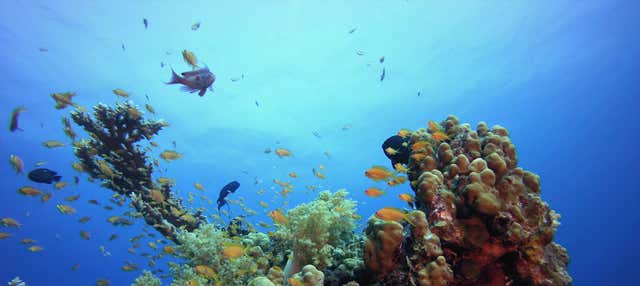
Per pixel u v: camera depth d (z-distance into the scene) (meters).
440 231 3.94
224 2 20.94
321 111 32.03
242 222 9.10
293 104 30.70
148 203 8.30
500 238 3.85
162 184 8.91
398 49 25.98
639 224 47.25
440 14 22.95
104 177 8.43
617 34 26.59
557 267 3.98
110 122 8.05
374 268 3.83
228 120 30.58
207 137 32.12
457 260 4.00
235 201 10.02
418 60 27.16
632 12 24.05
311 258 4.81
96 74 23.75
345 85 29.33
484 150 4.95
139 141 8.55
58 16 19.17
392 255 3.76
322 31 24.09
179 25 21.58
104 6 19.14
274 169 38.78
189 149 33.28
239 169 37.91
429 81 29.78
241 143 33.97
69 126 8.04
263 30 23.50
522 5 22.53
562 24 24.77
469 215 3.95
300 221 4.96
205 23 21.98
